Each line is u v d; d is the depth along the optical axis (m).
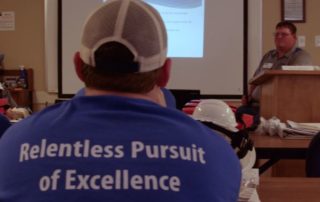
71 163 0.56
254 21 4.70
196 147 0.60
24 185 0.56
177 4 4.71
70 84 4.78
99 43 0.62
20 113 2.67
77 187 0.55
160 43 0.63
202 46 4.74
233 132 1.02
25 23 4.86
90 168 0.56
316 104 2.49
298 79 2.49
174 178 0.56
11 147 0.61
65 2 4.74
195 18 4.72
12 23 4.86
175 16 4.71
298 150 1.79
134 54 0.61
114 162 0.56
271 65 4.16
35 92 4.87
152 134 0.59
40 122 0.62
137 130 0.59
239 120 1.51
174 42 4.73
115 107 0.62
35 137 0.60
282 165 2.18
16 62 4.88
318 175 1.45
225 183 0.60
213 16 4.73
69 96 4.78
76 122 0.60
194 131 0.62
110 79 0.63
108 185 0.55
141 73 0.63
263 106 2.92
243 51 4.73
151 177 0.56
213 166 0.60
